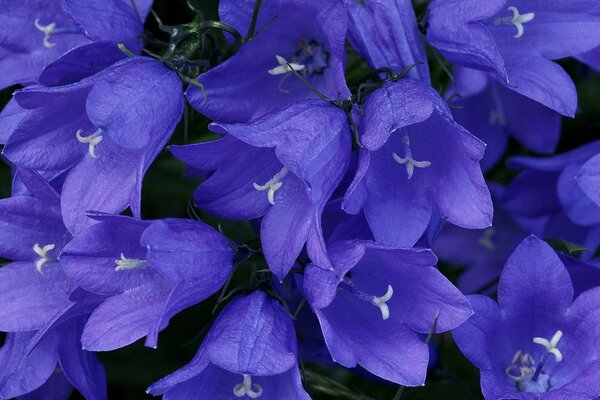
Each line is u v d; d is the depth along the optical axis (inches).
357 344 7.9
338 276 7.5
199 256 7.7
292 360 7.6
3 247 8.4
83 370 8.4
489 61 8.2
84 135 8.0
